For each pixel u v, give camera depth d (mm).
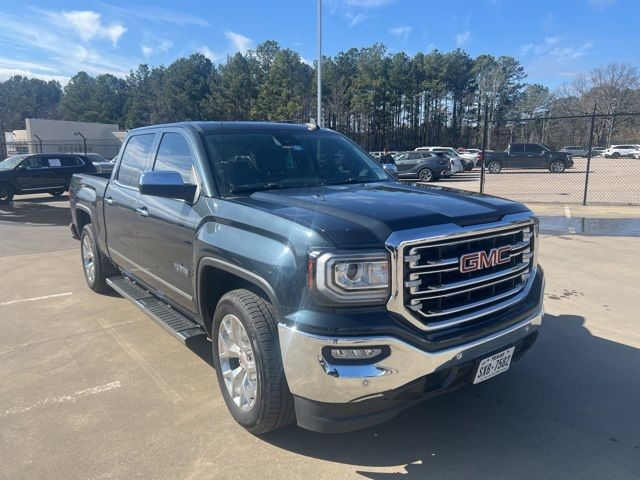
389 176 4465
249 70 73125
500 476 2799
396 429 3258
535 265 3385
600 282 6461
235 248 3061
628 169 37938
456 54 85750
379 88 73562
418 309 2631
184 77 85812
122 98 110625
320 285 2533
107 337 4875
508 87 94000
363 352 2521
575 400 3602
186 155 3953
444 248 2730
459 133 87312
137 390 3814
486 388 3781
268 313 2918
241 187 3635
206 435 3213
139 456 3006
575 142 63875
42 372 4137
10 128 127375
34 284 6789
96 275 6020
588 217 12133
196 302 3641
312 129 4648
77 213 6461
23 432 3275
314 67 78250
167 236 3945
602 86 83375
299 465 2902
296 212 2910
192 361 4320
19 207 16484
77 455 3025
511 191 20656
